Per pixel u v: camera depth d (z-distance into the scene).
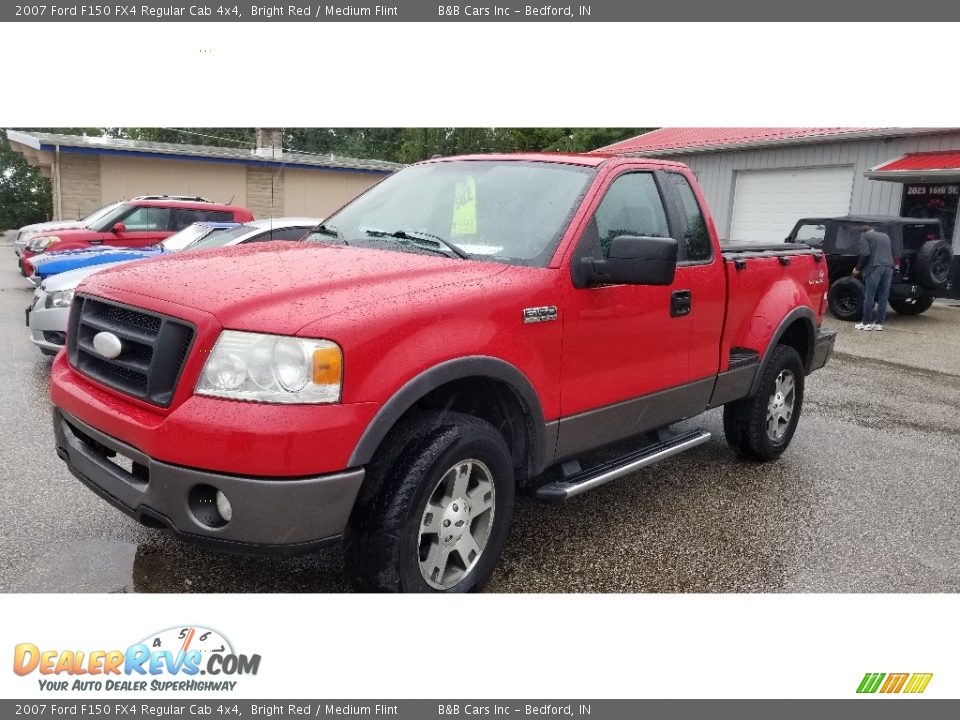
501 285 3.33
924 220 13.60
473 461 3.21
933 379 8.92
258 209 24.06
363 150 40.34
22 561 3.60
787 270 5.41
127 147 21.62
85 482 3.20
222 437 2.63
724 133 22.00
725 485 5.03
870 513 4.64
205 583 3.49
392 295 3.03
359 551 2.98
